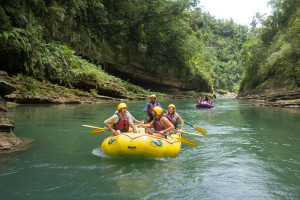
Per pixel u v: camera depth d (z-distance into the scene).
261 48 31.75
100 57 22.84
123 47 25.47
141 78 29.34
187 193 2.95
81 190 2.96
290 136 6.37
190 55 34.00
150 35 28.23
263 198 2.86
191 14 32.72
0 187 3.01
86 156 4.35
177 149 4.74
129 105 15.79
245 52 32.97
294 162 4.20
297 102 15.73
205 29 82.81
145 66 28.78
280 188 3.14
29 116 8.73
